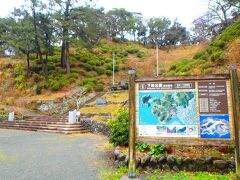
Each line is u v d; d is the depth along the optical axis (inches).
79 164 270.4
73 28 1073.5
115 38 2437.3
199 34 1354.6
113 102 813.2
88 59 1413.6
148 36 2706.7
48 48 1141.7
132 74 229.6
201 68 636.1
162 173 225.3
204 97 215.5
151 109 223.8
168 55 1786.4
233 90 205.6
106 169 248.2
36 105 949.2
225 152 245.6
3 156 315.6
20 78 1154.7
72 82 1090.7
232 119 206.7
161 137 217.8
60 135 544.7
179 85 221.6
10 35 1082.1
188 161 228.8
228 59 587.2
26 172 241.0
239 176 195.6
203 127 212.1
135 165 222.1
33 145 404.8
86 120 629.6
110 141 317.4
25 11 1076.5
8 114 829.2
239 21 786.8
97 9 1154.7
